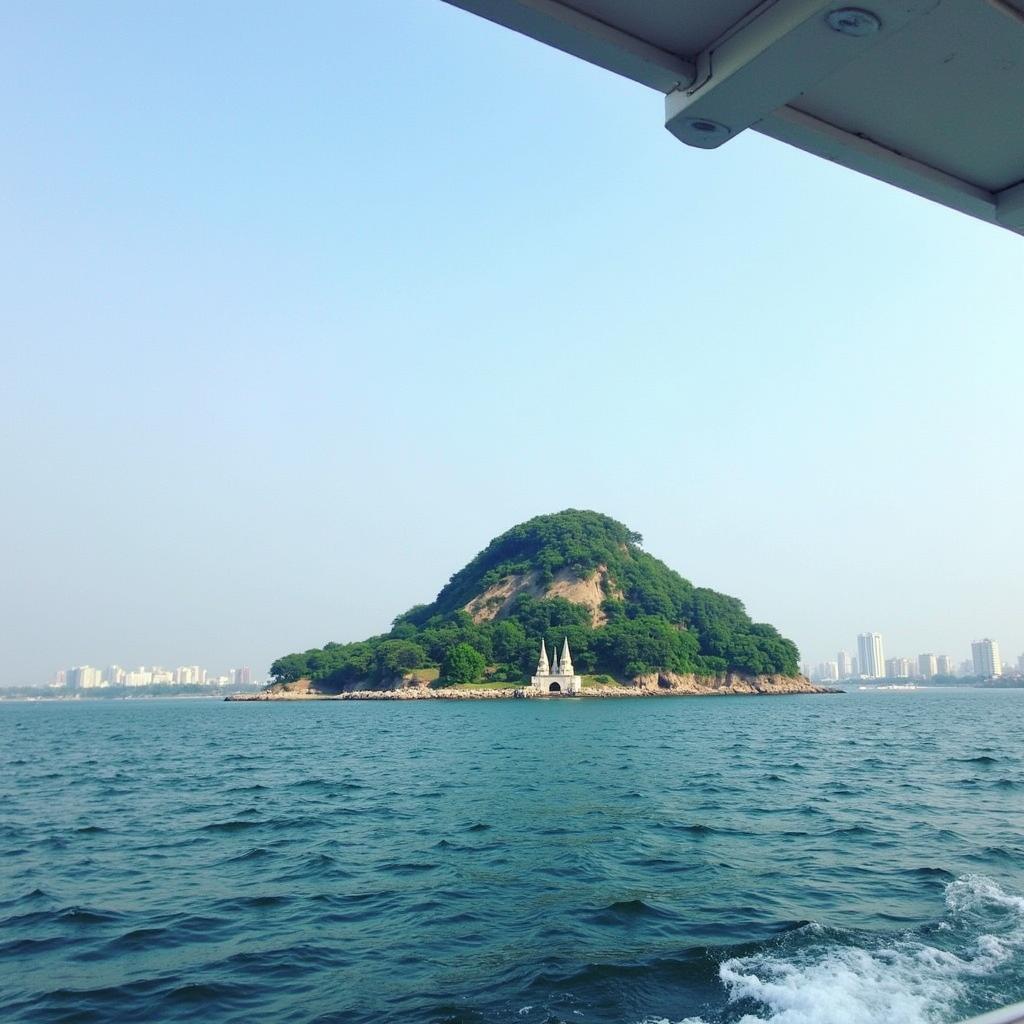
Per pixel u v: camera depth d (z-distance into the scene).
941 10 4.31
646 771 39.50
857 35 4.11
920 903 15.12
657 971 11.88
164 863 20.11
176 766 47.75
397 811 27.70
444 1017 10.60
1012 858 18.75
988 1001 10.21
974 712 122.94
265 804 30.28
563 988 11.40
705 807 27.22
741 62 4.43
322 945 13.77
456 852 20.52
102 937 14.38
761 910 14.88
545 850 20.47
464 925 14.59
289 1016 10.93
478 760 47.41
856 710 134.25
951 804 27.31
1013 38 4.55
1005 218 6.41
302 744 67.19
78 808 29.92
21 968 12.91
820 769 39.59
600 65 4.82
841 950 12.40
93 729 101.88
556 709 145.75
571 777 37.09
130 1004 11.45
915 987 10.72
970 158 5.89
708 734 72.00
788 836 21.89
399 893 16.83
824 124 5.48
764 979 11.30
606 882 17.23
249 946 13.77
